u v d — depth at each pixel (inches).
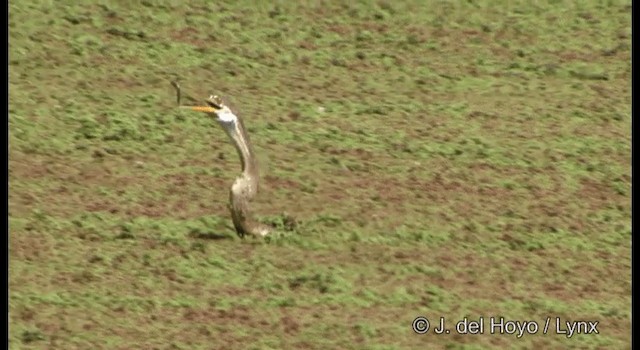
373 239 592.1
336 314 536.7
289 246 583.2
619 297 564.7
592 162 671.1
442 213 618.2
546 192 642.8
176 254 573.0
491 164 661.9
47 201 608.1
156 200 615.2
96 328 518.9
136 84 716.7
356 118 697.6
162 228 592.1
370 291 553.0
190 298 542.0
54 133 663.1
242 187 584.7
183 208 610.9
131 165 641.6
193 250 576.1
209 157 652.1
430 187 638.5
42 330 515.8
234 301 541.6
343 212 613.0
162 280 553.9
